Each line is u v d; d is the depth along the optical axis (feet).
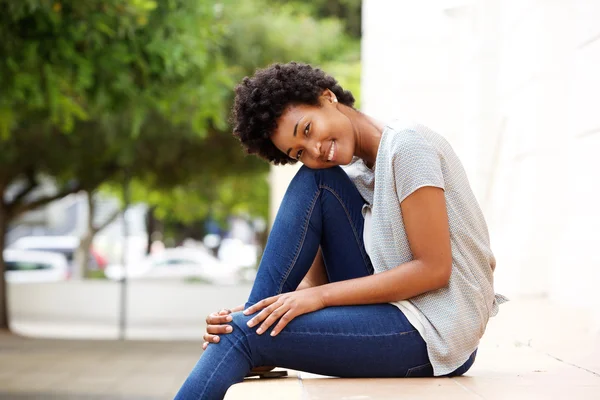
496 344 15.98
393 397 9.70
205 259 108.58
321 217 11.28
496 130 29.58
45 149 57.77
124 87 28.63
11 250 128.16
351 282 10.72
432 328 10.71
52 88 28.02
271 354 10.62
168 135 55.42
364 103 49.88
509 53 28.14
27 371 39.58
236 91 11.49
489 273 11.21
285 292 11.07
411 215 10.58
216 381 10.46
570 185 21.74
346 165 11.87
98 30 26.35
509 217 27.37
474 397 9.77
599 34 18.78
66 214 163.22
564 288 21.59
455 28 37.65
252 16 56.34
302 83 11.09
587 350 14.84
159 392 33.42
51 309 74.95
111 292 74.54
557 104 24.00
